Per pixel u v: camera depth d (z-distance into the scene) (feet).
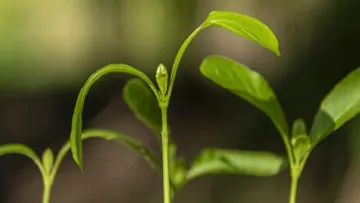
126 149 3.98
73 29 5.53
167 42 4.17
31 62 5.62
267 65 3.31
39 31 6.04
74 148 0.64
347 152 2.30
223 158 0.77
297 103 2.42
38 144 4.44
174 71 0.65
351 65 2.31
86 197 3.79
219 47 4.06
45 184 0.73
